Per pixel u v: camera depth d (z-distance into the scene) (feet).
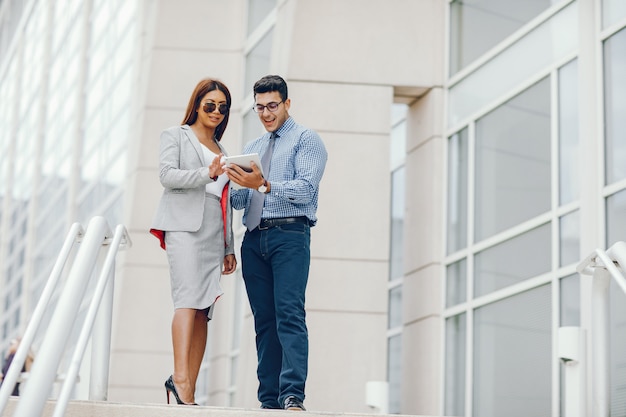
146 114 62.59
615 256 19.33
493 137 40.60
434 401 41.45
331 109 43.93
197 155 23.26
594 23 34.99
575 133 35.70
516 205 38.58
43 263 102.73
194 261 22.82
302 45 44.37
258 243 23.20
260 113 23.38
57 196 99.76
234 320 59.67
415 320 43.21
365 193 43.52
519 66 39.60
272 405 23.38
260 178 22.00
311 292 42.78
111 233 22.58
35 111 117.50
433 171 43.42
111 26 84.99
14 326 115.34
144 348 61.62
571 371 20.84
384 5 44.73
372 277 43.04
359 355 42.45
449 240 42.73
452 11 44.75
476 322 40.11
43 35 117.80
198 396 63.67
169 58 63.00
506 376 37.86
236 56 63.05
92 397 22.47
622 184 32.71
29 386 15.49
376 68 44.27
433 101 44.09
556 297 35.40
